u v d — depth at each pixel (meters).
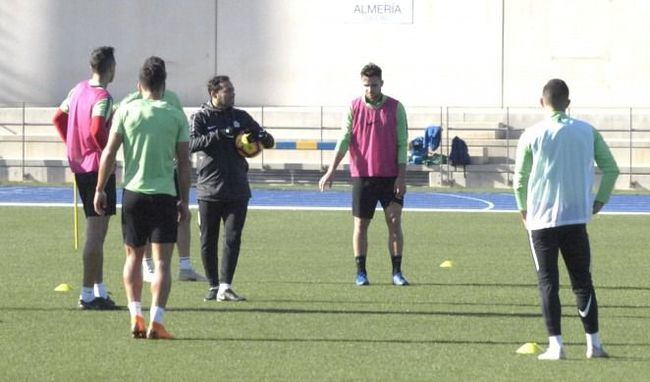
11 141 92.81
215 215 32.06
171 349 25.03
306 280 36.53
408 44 96.19
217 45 97.44
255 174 88.19
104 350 24.84
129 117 25.94
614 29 94.31
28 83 97.94
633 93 94.25
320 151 89.56
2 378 22.09
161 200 25.80
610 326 28.48
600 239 49.72
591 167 23.83
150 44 97.38
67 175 89.31
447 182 86.25
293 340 26.25
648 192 81.44
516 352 25.02
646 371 22.97
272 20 97.12
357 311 30.41
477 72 95.62
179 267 37.09
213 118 31.89
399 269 35.62
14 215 59.16
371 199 35.38
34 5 97.69
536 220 23.78
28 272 37.69
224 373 22.70
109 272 38.06
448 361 23.98
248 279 36.69
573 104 94.56
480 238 49.81
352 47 96.69
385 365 23.58
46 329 27.28
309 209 64.50
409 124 92.81
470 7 95.56
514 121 92.56
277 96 97.31
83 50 97.69
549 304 24.03
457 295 33.38
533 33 95.00
